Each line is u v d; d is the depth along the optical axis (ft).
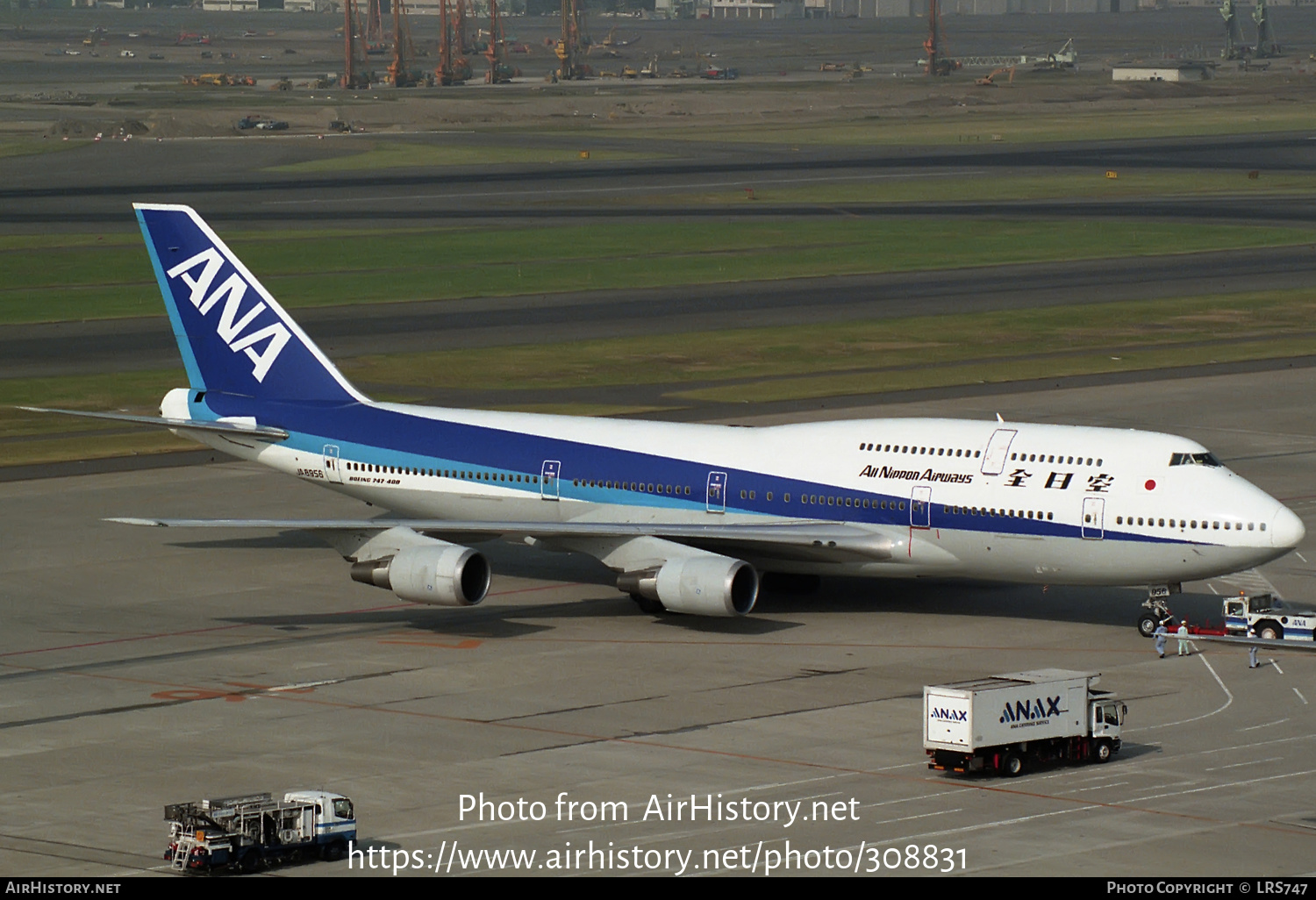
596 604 491.72
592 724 369.91
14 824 307.58
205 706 386.32
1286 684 400.88
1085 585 450.30
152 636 451.94
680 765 339.98
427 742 357.20
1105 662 422.41
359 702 389.60
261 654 434.30
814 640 446.60
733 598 446.19
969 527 452.35
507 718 374.84
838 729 364.58
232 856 283.59
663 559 458.91
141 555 546.26
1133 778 331.36
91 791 326.24
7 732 366.22
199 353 554.87
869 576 476.13
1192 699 388.78
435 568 443.32
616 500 495.00
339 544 468.34
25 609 479.82
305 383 545.44
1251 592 495.00
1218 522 424.46
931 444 465.88
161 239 547.90
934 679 406.21
